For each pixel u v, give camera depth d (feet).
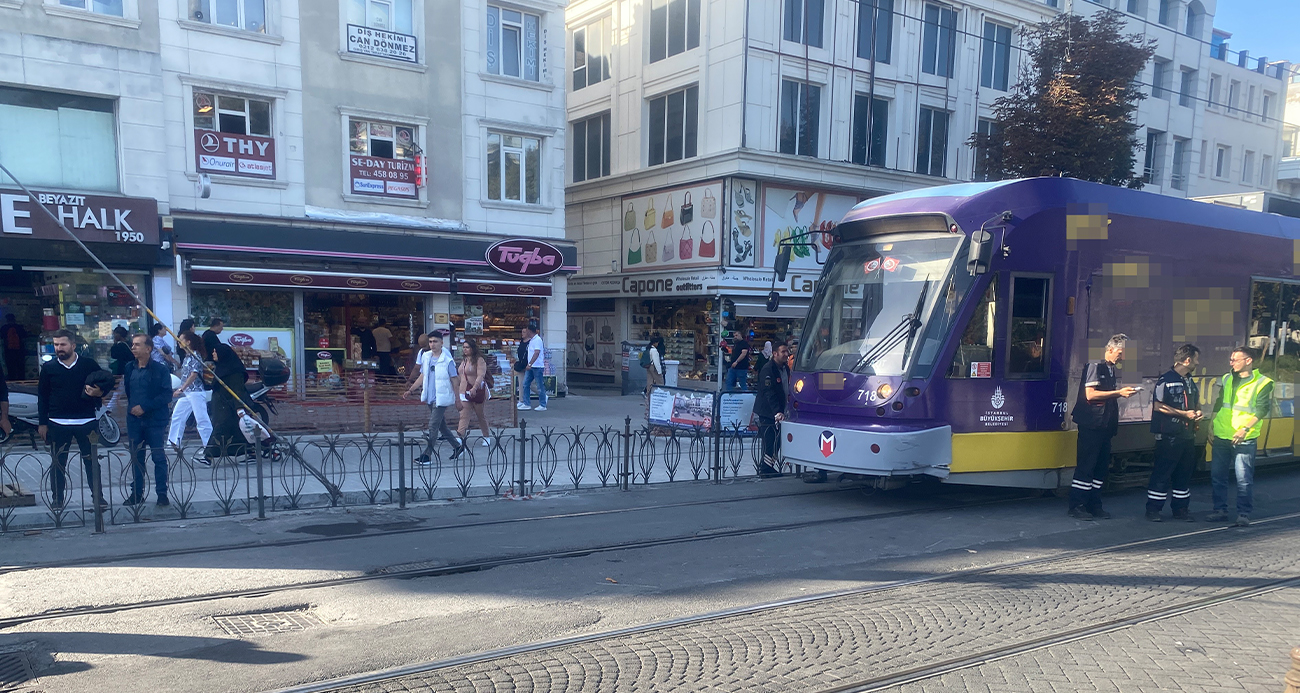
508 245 60.95
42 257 44.39
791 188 73.56
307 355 55.52
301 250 52.90
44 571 20.02
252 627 16.67
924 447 26.40
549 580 20.27
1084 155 66.08
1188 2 101.81
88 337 47.55
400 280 56.70
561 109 64.49
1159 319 31.45
